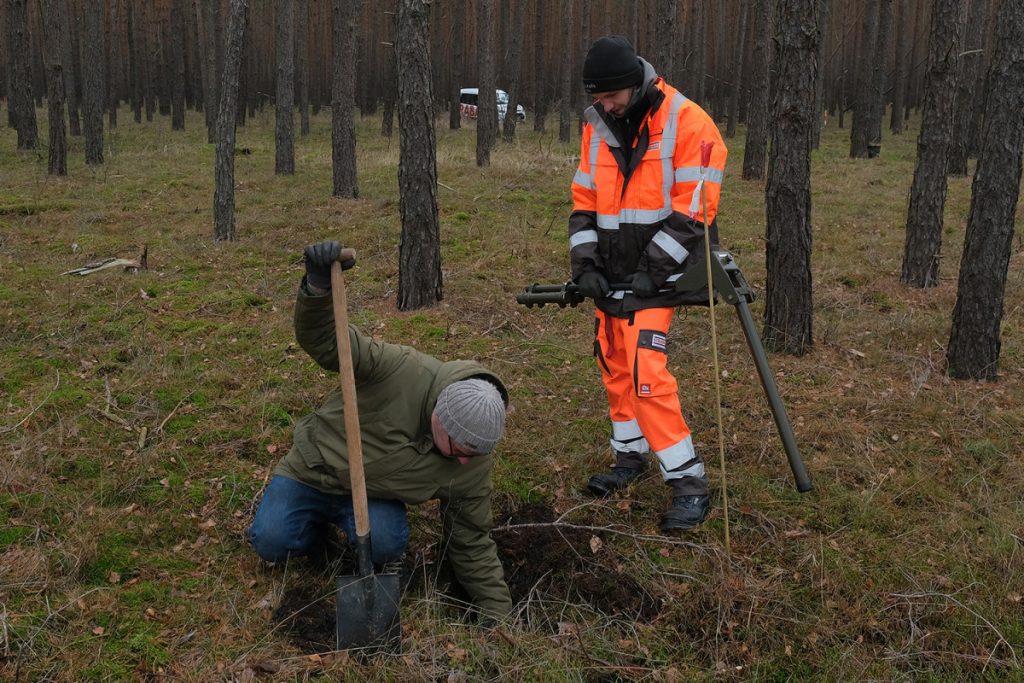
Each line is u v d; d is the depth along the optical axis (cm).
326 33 3656
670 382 346
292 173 1398
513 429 438
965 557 334
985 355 509
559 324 619
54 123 1290
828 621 302
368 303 671
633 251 345
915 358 548
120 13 3397
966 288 506
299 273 743
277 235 891
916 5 3206
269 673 267
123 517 349
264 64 3684
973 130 1789
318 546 324
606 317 365
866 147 1884
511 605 310
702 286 332
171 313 618
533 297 372
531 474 400
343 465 295
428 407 290
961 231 982
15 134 2078
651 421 349
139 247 806
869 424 449
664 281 336
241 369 512
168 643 279
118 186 1191
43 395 456
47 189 1139
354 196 1138
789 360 551
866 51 1850
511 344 570
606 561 335
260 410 451
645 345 343
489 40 1374
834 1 3334
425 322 607
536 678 270
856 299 695
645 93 329
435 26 2906
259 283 700
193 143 2023
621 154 342
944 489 386
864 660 282
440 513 350
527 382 505
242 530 349
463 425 272
